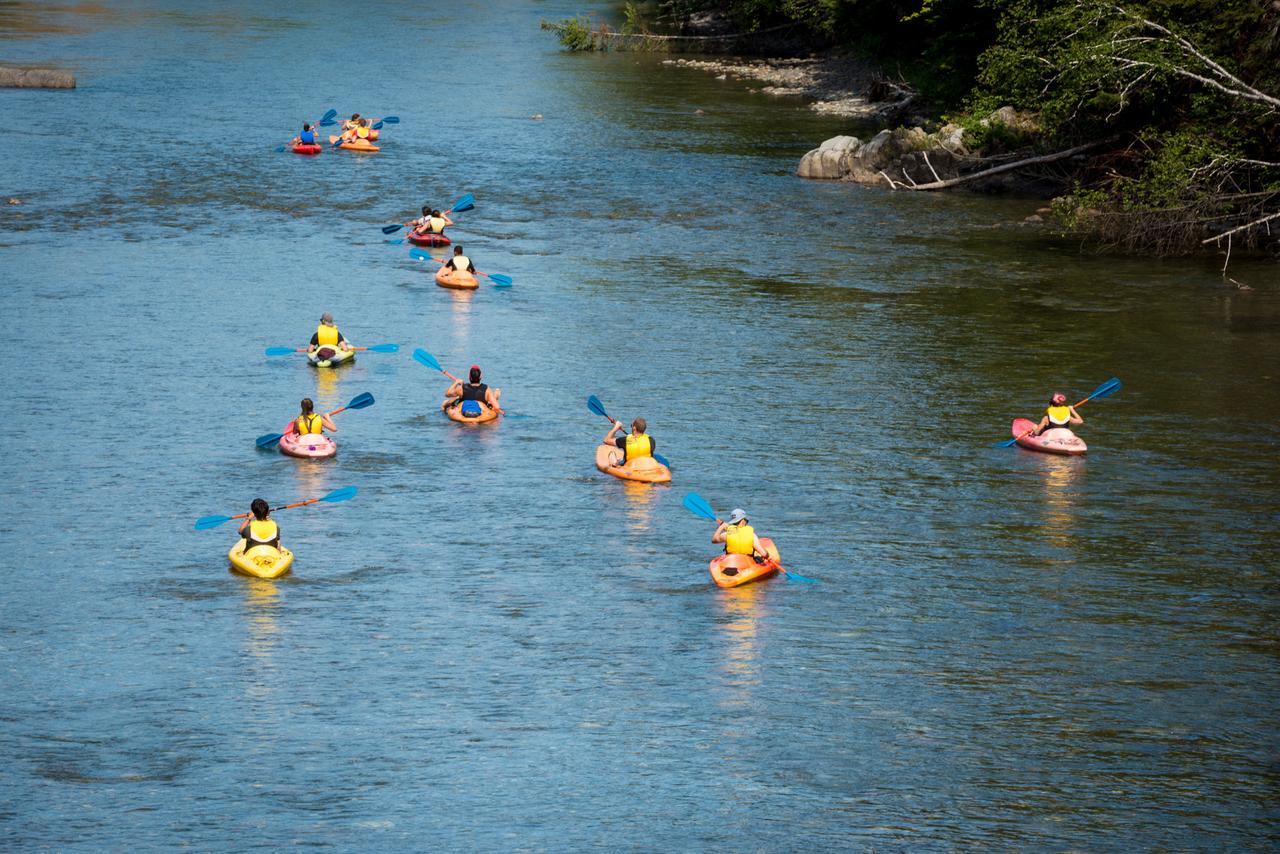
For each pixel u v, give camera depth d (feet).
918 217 450.30
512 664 167.43
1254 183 415.03
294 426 241.35
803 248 404.57
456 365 291.58
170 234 395.96
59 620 176.76
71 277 346.54
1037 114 483.51
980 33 556.92
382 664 166.81
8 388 265.34
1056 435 246.88
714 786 140.46
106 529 205.87
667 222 433.89
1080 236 428.56
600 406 240.73
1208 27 400.67
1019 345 312.09
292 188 463.42
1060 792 139.85
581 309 337.52
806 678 164.76
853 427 258.16
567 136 574.97
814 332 320.91
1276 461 243.60
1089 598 188.96
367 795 137.59
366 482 227.81
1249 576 196.75
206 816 133.28
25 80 639.76
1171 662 170.30
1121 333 322.96
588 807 135.85
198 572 192.85
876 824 133.28
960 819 134.41
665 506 220.84
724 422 259.39
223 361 288.71
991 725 153.99
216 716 153.38
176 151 512.22
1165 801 138.31
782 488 227.81
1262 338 319.27
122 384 271.08
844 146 509.76
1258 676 166.71
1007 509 220.64
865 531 211.20
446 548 202.80
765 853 128.26
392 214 434.71
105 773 141.18
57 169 471.62
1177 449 249.34
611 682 163.43
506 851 128.06
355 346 302.66
